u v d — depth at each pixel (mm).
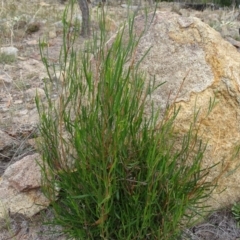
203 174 2664
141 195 2299
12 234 2678
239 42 6141
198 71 2805
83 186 2291
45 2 8844
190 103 2717
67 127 2473
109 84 2211
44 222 2521
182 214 2305
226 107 2787
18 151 3258
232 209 2814
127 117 2213
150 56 2832
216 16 8367
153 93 2732
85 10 5773
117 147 2191
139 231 2279
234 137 2789
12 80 4629
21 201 2752
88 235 2379
